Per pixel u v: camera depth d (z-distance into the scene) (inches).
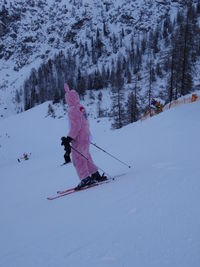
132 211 110.3
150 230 89.1
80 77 4665.4
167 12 6978.4
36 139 2982.3
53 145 2741.1
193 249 72.2
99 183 210.5
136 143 517.7
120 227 97.3
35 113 3548.2
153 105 1135.0
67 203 169.3
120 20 7027.6
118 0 7637.8
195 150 264.2
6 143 2987.2
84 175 213.2
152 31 6033.5
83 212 131.9
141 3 7293.3
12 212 215.3
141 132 655.8
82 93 4210.1
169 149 316.8
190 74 1357.0
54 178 419.5
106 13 7391.7
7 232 141.8
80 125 211.2
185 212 97.5
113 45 6235.2
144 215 103.1
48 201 210.1
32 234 123.6
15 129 3294.8
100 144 741.3
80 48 6294.3
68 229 112.3
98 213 121.1
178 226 87.7
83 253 84.0
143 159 302.7
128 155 390.0
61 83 4803.2
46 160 859.4
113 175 238.1
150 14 6963.6
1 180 602.9
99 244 87.7
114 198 139.1
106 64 5895.7
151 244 79.8
